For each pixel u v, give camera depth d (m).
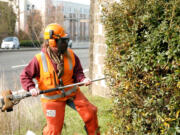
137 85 3.17
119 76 3.38
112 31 3.65
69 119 5.12
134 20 3.29
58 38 3.31
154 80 2.99
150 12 3.13
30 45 31.03
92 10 7.33
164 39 2.85
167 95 2.92
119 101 3.46
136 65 3.12
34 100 5.61
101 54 7.00
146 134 3.16
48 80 3.40
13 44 28.17
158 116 2.94
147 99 3.06
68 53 3.49
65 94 3.47
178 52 2.79
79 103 3.50
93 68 7.39
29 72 3.42
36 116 4.86
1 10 32.56
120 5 3.67
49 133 3.41
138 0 3.32
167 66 2.84
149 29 3.08
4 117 4.44
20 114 4.69
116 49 3.56
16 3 32.28
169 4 2.97
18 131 4.49
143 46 3.08
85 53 24.05
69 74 3.48
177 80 2.76
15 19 32.97
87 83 3.54
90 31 7.46
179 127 2.83
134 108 3.27
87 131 3.52
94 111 3.49
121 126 3.51
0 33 32.75
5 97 3.40
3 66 14.36
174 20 2.86
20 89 6.69
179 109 2.80
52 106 3.42
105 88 6.90
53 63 3.39
